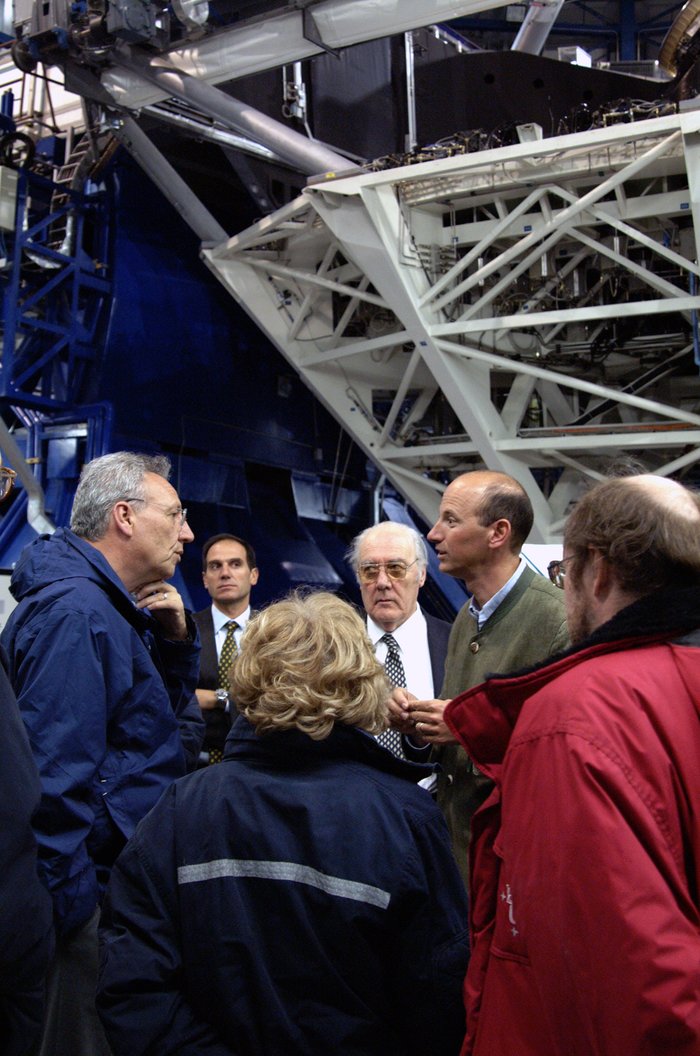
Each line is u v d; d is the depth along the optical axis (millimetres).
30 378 11617
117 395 11281
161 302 11891
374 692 2156
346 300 11266
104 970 2020
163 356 11805
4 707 2055
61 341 11023
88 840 2898
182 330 12070
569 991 1533
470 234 9742
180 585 10922
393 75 12555
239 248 10531
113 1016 1970
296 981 1950
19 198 10516
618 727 1625
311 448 13797
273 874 1987
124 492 3309
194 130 10539
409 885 1997
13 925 1966
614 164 8609
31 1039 2150
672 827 1586
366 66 12188
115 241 11547
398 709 3271
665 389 11016
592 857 1527
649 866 1515
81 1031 2805
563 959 1538
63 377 11305
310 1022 1936
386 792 2096
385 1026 2012
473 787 3486
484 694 2074
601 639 1806
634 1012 1433
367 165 9211
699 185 8125
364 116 12148
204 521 12008
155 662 3510
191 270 12438
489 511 3666
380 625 4410
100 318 11438
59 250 11336
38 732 2727
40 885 2062
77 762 2729
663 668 1723
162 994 1990
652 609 1787
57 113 12555
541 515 10461
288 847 2008
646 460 10656
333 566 13289
